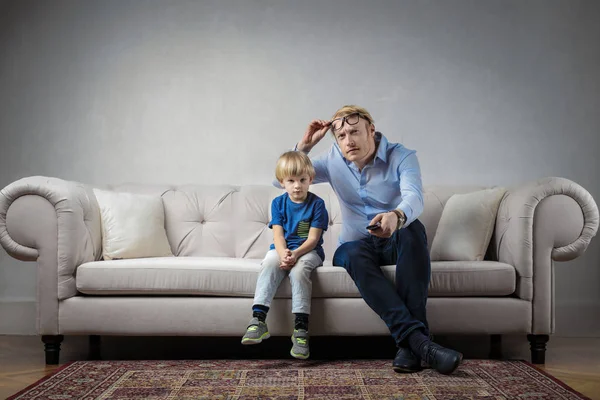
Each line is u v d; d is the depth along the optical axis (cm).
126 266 222
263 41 327
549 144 321
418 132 323
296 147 242
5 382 198
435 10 325
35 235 223
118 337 285
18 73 324
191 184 304
